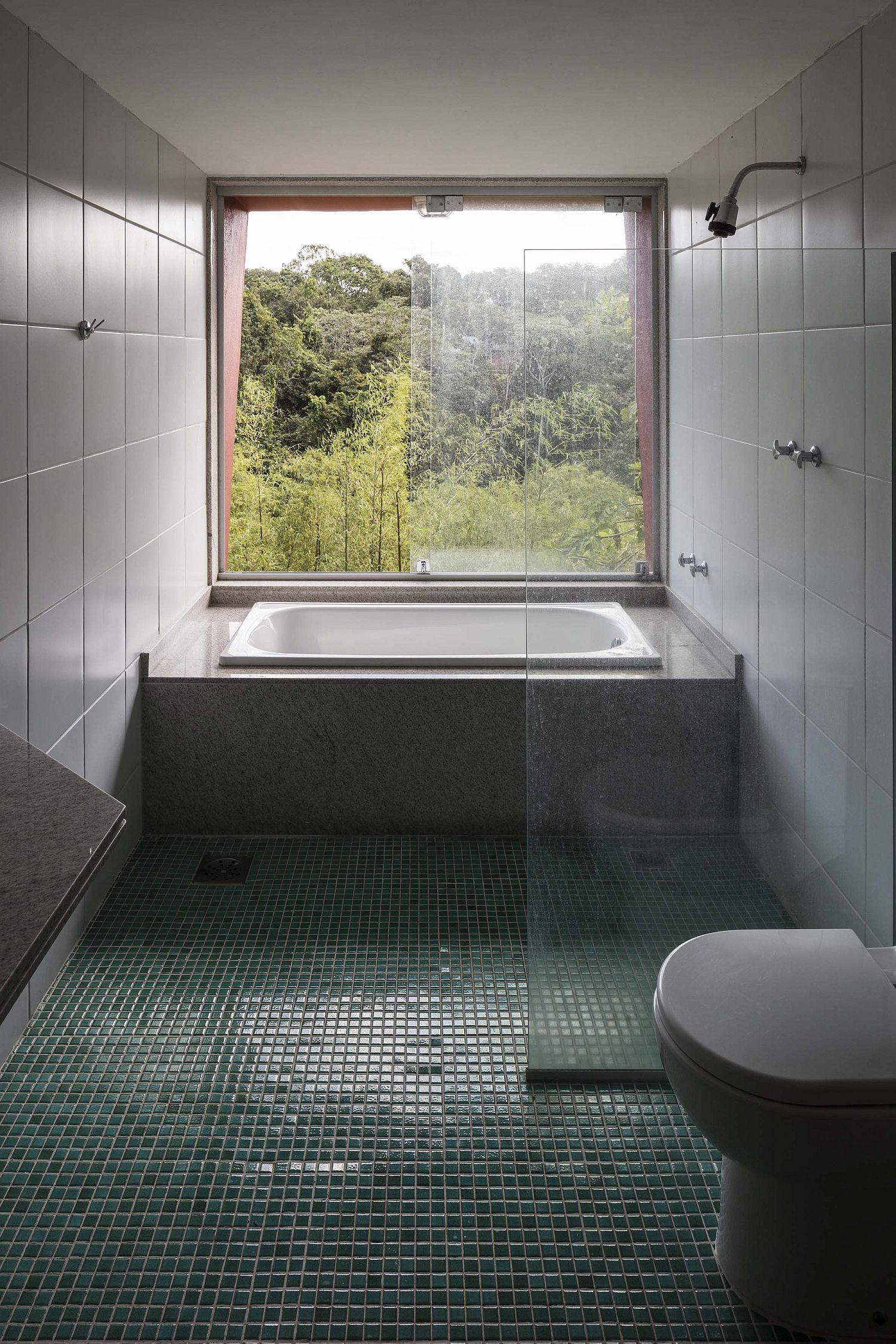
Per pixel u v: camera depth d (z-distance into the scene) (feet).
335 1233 6.72
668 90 10.59
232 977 9.64
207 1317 6.11
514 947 10.21
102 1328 6.02
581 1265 6.53
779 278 7.76
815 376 7.79
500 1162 7.38
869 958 6.74
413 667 12.77
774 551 7.99
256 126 12.21
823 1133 5.58
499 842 12.56
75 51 9.35
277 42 9.20
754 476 7.93
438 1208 6.95
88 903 10.53
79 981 9.55
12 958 3.39
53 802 4.69
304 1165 7.30
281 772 12.57
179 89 10.62
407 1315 6.16
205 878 11.58
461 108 11.38
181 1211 6.87
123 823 4.58
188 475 14.53
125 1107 7.85
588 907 8.26
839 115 9.07
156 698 12.37
